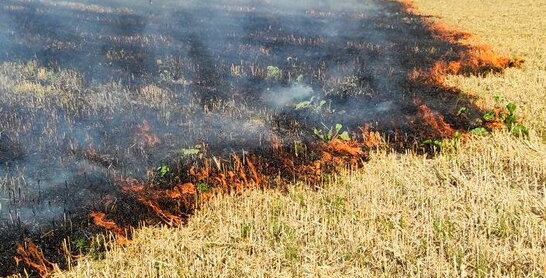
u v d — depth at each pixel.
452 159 7.26
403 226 5.43
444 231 5.20
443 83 12.18
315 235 5.23
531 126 8.69
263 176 7.04
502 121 9.23
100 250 5.29
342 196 6.30
